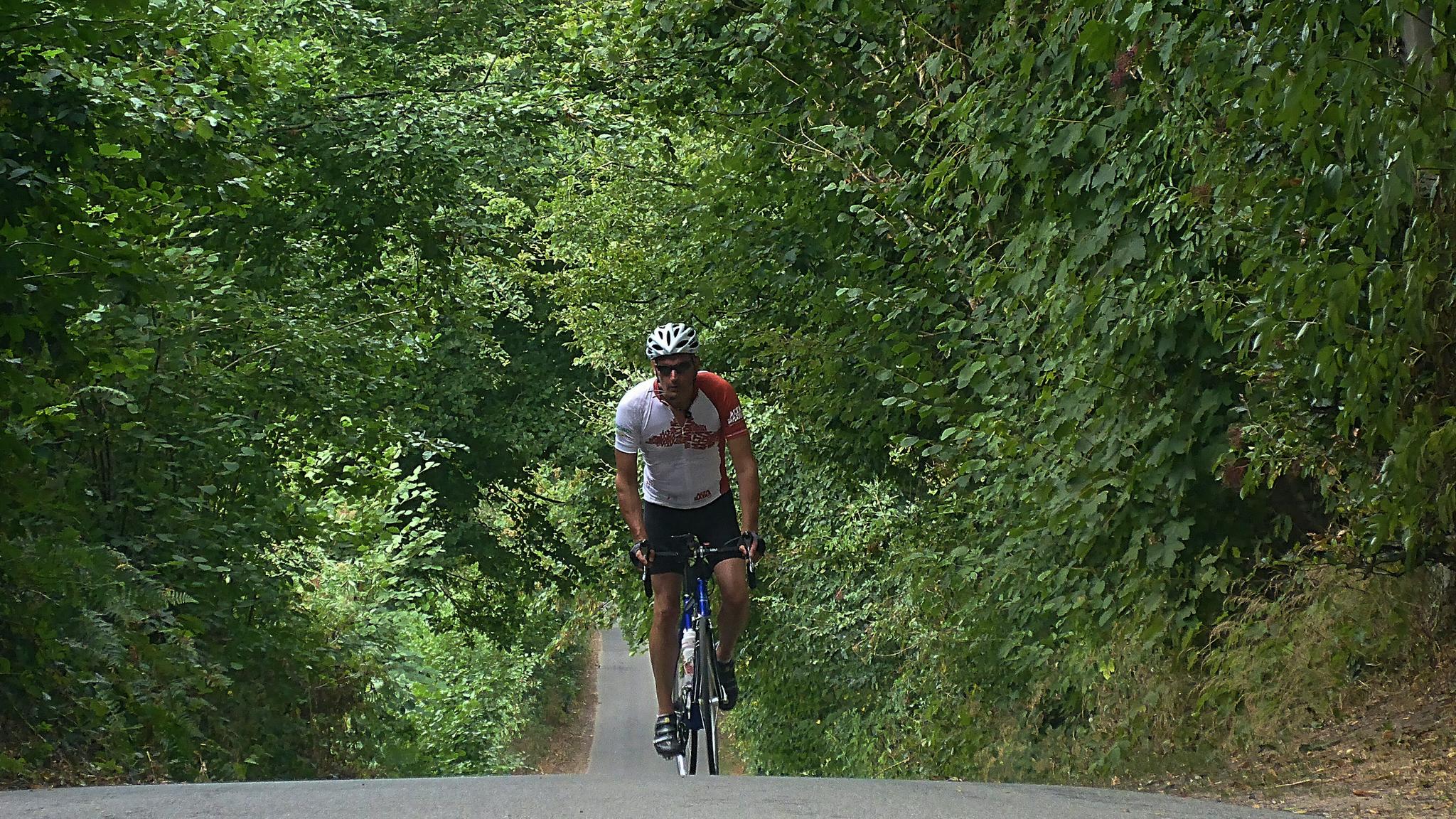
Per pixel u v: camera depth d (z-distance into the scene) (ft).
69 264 40.91
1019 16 44.55
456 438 113.60
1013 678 59.52
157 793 25.91
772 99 66.39
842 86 63.77
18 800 25.17
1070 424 41.32
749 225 74.33
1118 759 43.62
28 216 40.60
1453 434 28.32
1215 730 41.37
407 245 84.64
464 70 89.20
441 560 110.93
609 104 86.07
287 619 68.49
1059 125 42.19
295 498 65.72
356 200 78.79
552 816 20.93
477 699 129.59
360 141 76.79
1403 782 30.40
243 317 67.36
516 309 115.55
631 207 104.94
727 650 34.01
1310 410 35.17
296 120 77.00
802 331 73.05
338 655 75.87
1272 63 29.40
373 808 22.36
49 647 44.73
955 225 54.03
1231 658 41.63
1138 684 46.50
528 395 118.21
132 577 51.06
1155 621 42.11
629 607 124.26
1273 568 43.37
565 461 118.42
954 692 66.95
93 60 48.85
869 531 97.25
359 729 78.79
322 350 69.82
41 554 43.86
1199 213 36.78
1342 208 29.63
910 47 57.36
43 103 41.01
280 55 64.69
